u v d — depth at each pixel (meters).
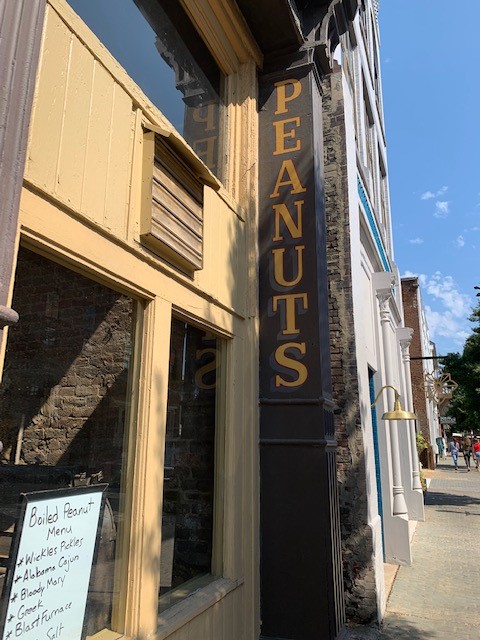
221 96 4.96
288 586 4.05
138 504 2.87
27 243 2.31
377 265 10.02
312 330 4.43
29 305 2.40
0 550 1.97
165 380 3.21
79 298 2.71
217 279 4.04
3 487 2.24
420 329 27.47
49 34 2.40
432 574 7.19
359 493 5.41
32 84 2.08
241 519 4.07
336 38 5.78
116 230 2.81
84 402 2.71
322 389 4.31
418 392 27.73
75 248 2.49
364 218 7.66
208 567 3.78
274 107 5.06
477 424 16.38
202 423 3.88
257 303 4.63
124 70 3.04
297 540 4.11
